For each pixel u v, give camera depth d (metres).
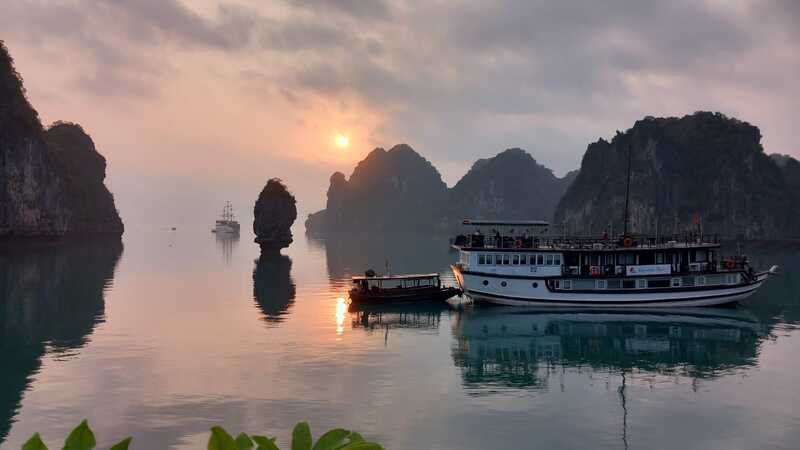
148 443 23.98
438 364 36.62
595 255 56.03
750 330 47.69
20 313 53.62
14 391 30.48
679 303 56.19
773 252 172.75
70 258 118.56
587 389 31.69
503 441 24.59
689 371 35.53
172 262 117.50
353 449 3.87
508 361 37.59
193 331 46.25
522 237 60.12
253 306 59.47
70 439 3.61
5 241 137.62
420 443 24.27
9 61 150.88
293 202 177.62
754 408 28.72
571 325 49.19
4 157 139.12
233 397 29.64
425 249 187.00
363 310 56.75
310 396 29.94
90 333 45.19
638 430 25.89
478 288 57.41
